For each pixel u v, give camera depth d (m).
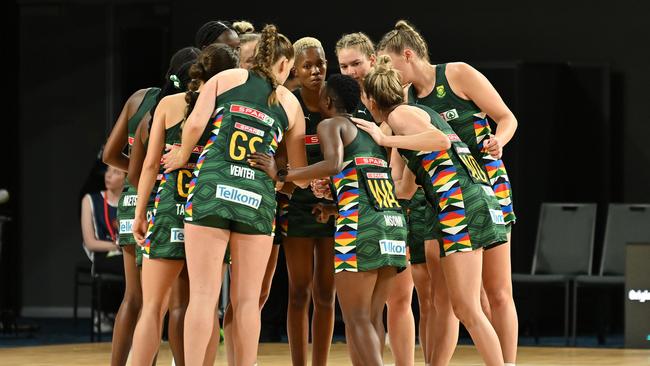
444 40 23.23
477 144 11.65
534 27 22.88
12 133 27.09
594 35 22.69
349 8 23.42
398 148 10.92
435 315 11.74
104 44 27.16
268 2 23.59
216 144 10.16
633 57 22.55
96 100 27.12
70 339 20.55
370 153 10.61
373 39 23.36
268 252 10.41
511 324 11.12
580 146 22.45
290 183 11.30
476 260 10.54
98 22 27.17
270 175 10.27
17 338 20.75
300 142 10.77
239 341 10.23
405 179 11.27
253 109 10.31
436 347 11.20
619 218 20.03
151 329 10.50
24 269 26.86
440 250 10.65
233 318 10.28
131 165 11.42
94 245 19.61
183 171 10.60
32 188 27.05
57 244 26.86
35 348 18.03
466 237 10.51
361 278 10.41
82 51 27.20
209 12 23.67
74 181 26.98
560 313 21.64
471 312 10.47
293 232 11.84
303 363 12.03
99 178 21.44
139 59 27.03
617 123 22.67
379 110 10.98
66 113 27.17
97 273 19.56
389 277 10.69
